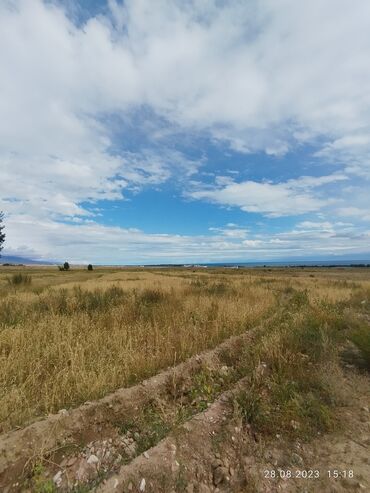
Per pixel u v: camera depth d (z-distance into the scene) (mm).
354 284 23859
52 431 3104
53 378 4195
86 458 2928
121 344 5473
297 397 3949
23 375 4371
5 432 3119
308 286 22141
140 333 6098
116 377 4391
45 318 7141
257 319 8555
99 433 3314
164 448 2902
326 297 13352
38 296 11367
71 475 2715
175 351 5418
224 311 8477
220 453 3039
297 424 3514
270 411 3754
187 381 4641
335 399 4109
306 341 6234
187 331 6422
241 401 3775
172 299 10789
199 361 5246
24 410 3455
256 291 14906
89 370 4441
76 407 3635
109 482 2492
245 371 4969
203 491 2641
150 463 2709
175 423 3350
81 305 9359
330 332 7082
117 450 3072
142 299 10734
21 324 6770
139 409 3818
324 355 5742
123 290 14086
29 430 3076
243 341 6523
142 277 36344
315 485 2670
